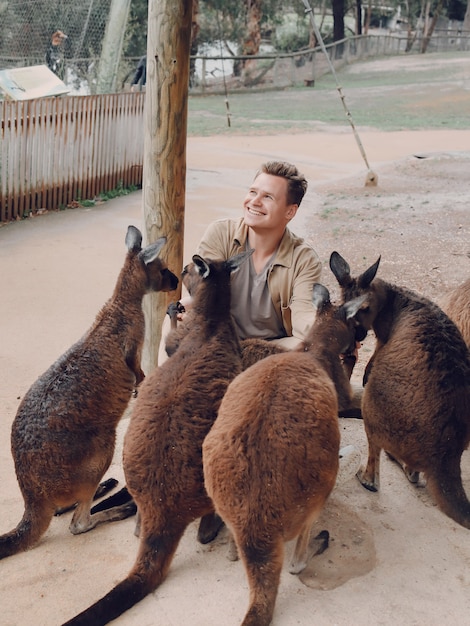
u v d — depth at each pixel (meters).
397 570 3.39
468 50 45.78
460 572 3.40
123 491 3.98
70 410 3.52
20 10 16.97
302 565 3.32
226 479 2.98
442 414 3.66
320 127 21.11
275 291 4.18
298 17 38.53
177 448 3.17
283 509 2.94
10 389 5.44
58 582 3.31
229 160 15.53
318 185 13.34
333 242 9.48
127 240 4.16
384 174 14.20
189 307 4.02
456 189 12.55
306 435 2.98
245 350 3.86
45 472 3.45
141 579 3.10
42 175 10.57
